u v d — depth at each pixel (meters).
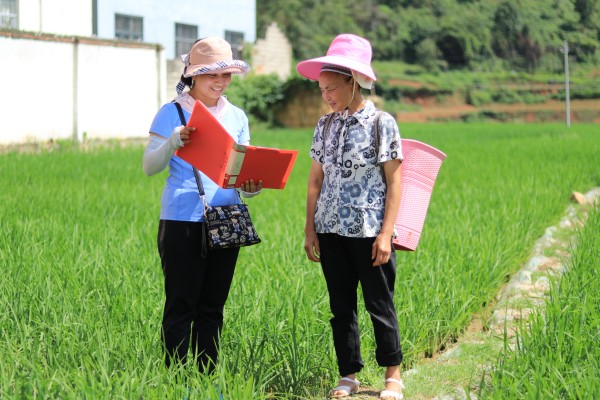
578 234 10.29
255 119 44.78
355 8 123.69
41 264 7.69
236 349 5.95
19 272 7.32
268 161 5.43
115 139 25.53
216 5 38.72
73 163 19.11
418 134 39.50
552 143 27.08
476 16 120.44
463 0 123.44
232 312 6.49
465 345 6.86
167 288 5.74
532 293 8.52
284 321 6.38
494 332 7.27
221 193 5.72
